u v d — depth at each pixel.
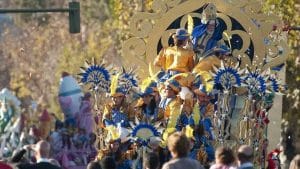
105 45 82.62
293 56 66.75
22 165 30.73
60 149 43.25
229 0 42.62
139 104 40.75
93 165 32.72
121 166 40.25
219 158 31.44
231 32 42.56
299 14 64.25
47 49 88.88
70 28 44.12
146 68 42.47
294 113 70.50
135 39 42.56
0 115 44.25
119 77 41.12
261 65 42.59
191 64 41.25
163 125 40.19
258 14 42.75
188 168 29.41
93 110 41.69
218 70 40.72
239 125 41.25
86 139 43.38
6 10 42.88
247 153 31.83
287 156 72.06
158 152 39.81
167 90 40.22
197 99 40.31
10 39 90.94
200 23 42.56
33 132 44.16
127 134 40.22
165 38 42.56
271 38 42.75
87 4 89.06
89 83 41.31
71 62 85.62
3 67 90.06
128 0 72.00
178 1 42.53
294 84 69.06
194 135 39.94
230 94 40.84
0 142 43.84
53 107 82.88
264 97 41.38
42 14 92.44
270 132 45.66
